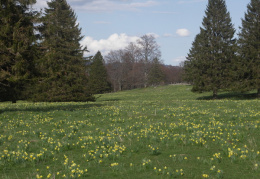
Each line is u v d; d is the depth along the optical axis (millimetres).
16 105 23484
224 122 13117
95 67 86562
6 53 15852
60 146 8758
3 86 18297
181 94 53031
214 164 6914
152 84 86312
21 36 16328
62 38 37812
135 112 17188
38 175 6094
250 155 7195
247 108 18328
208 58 37656
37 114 16312
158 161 7320
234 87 34906
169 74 105375
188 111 17266
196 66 38500
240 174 6156
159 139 9586
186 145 8914
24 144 9109
